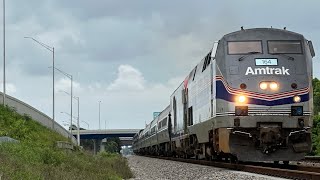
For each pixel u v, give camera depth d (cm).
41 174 1409
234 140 2067
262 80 2056
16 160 1553
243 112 2045
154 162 3912
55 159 2078
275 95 2041
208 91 2388
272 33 2139
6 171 1251
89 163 2480
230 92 2080
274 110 2030
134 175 2488
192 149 3228
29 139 3241
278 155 2062
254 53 2103
